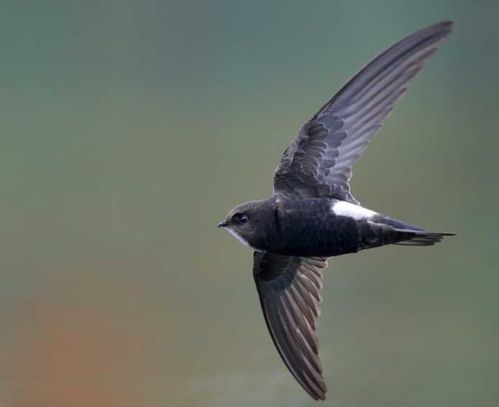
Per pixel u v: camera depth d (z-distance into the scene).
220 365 7.04
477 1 11.48
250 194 9.57
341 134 6.10
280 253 6.09
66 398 6.94
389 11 11.50
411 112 10.97
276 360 6.99
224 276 8.20
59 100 10.98
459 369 7.10
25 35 11.33
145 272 8.30
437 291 7.93
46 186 9.61
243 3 11.50
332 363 7.09
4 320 7.71
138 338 7.51
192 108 10.91
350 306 7.78
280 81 11.28
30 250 8.61
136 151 10.15
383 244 6.07
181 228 8.95
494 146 10.29
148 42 11.49
